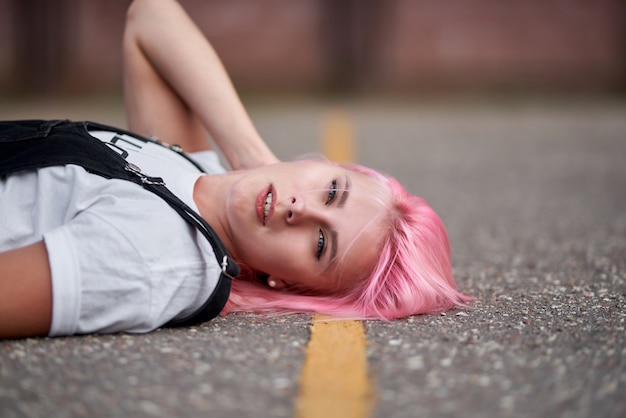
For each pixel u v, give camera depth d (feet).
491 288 12.26
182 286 9.67
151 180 10.16
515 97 59.93
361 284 11.10
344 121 41.57
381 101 57.47
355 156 28.66
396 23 65.26
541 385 8.10
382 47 64.34
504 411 7.50
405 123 41.27
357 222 11.00
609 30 65.41
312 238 10.98
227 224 11.29
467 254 15.10
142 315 9.38
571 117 44.91
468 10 65.62
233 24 65.46
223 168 13.52
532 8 65.67
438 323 10.30
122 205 9.71
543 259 14.52
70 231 9.26
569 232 17.12
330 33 63.72
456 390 7.96
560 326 10.01
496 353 8.98
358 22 63.52
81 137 10.60
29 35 58.44
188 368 8.39
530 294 11.78
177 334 9.56
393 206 11.23
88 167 10.14
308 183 11.03
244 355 8.84
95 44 63.10
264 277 11.80
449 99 59.00
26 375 8.05
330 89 63.82
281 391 7.88
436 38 65.46
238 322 10.28
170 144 13.51
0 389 7.71
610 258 14.47
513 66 65.67
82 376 8.07
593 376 8.34
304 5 64.95
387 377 8.27
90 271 9.12
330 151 29.32
